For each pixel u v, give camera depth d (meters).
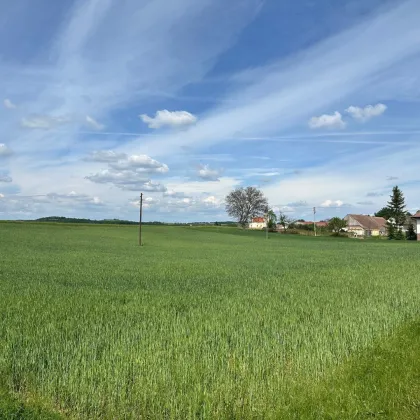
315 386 6.66
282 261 33.50
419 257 38.56
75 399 6.15
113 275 22.23
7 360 7.35
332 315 11.24
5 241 52.03
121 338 8.66
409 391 6.34
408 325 10.38
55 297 14.60
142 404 5.95
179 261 32.34
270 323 10.27
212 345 8.12
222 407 5.91
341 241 83.25
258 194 133.75
